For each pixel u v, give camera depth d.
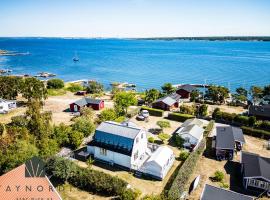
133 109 82.19
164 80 158.12
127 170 48.91
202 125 68.88
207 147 59.47
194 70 194.88
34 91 83.62
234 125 73.56
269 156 55.78
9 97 89.38
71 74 178.88
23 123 60.38
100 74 179.12
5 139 46.81
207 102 99.19
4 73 177.75
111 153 50.38
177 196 37.81
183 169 45.16
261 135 65.69
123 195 38.69
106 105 91.62
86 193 41.25
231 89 132.38
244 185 44.53
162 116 80.31
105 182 41.12
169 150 51.22
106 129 53.03
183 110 81.75
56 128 57.62
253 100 99.69
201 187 43.94
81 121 61.12
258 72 182.38
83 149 55.38
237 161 53.47
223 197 35.19
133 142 49.16
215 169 50.12
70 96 104.44
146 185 44.16
